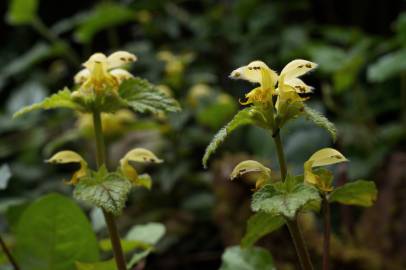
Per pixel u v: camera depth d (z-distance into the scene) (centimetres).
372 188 47
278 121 44
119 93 49
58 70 144
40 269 56
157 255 82
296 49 115
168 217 85
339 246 69
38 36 173
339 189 47
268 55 127
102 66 48
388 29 156
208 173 92
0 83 133
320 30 135
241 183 71
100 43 163
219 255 81
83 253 56
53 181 107
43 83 147
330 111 117
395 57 91
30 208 55
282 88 44
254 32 131
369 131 100
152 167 91
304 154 87
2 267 63
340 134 98
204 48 129
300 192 42
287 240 67
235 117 44
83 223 56
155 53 119
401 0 153
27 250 56
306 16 150
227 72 128
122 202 45
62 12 174
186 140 91
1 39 183
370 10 156
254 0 131
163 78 109
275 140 44
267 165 74
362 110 103
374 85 121
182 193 89
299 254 45
